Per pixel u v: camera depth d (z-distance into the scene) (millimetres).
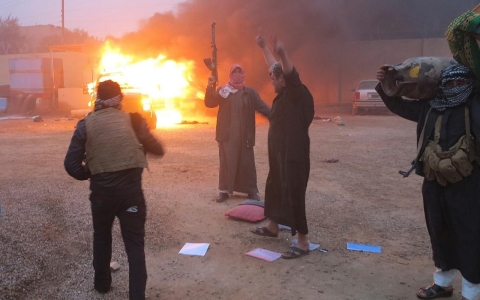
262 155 10648
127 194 3514
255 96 6570
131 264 3529
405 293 3928
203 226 5617
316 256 4707
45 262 4406
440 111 3465
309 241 5133
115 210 3564
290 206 4582
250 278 4203
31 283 3996
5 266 4223
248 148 6570
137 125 3686
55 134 15195
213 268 4414
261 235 5277
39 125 18734
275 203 5000
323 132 15672
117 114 3615
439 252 3645
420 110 3707
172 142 12828
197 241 5117
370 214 6148
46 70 27547
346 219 5934
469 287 3428
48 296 3807
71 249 4770
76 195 6879
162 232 5363
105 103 3621
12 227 5266
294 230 4590
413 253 4824
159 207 6352
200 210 6270
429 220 3641
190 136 14234
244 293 3914
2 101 26484
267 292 3932
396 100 3799
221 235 5312
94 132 3500
